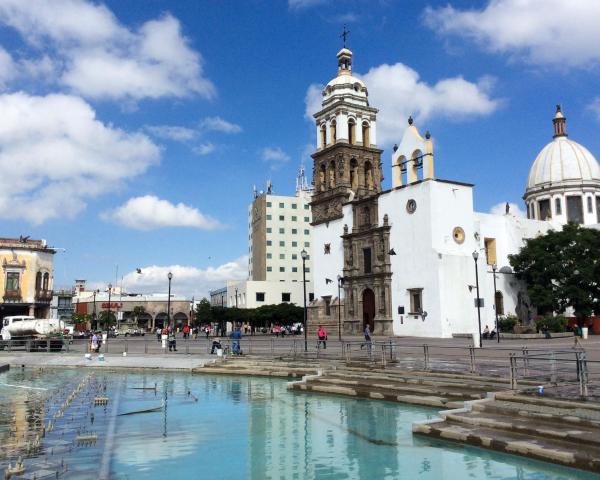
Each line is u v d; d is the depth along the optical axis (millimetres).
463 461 12945
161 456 13945
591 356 30406
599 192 97625
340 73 87125
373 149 84500
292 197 147125
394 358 30000
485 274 67688
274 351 40719
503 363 26781
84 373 34312
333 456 13742
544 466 12266
